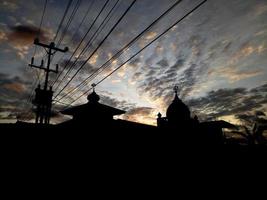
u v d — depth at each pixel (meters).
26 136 17.88
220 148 24.06
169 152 20.77
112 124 19.41
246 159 23.77
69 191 15.89
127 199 16.77
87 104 19.45
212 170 21.84
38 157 17.03
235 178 21.95
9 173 15.98
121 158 18.25
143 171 18.56
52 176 16.36
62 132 18.23
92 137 18.11
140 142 19.78
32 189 15.50
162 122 30.91
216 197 19.34
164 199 17.94
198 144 23.25
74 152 17.38
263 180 22.09
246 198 19.66
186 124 28.22
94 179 16.70
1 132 17.70
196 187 19.92
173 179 19.48
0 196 14.52
